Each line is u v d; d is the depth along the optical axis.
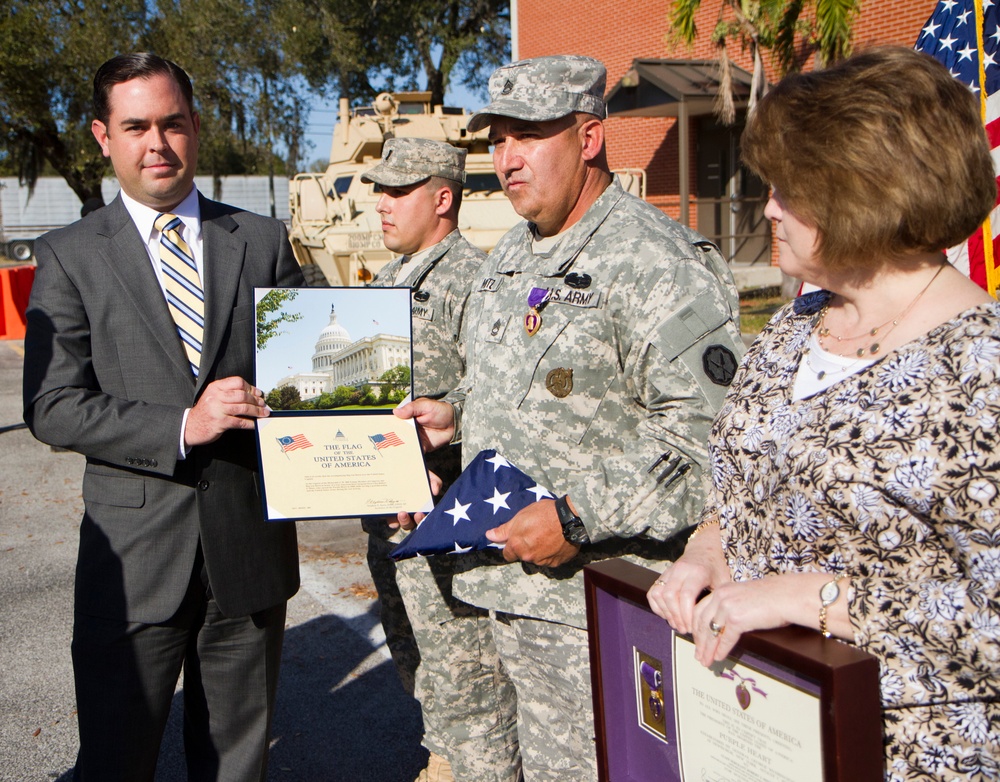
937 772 1.26
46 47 20.11
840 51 10.43
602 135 2.31
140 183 2.36
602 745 1.67
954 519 1.21
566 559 2.08
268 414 2.38
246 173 32.97
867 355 1.36
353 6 25.55
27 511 6.45
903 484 1.25
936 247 1.31
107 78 2.32
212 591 2.37
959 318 1.28
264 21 23.62
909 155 1.25
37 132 21.69
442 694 3.00
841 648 1.25
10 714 3.68
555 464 2.20
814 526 1.36
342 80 26.41
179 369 2.37
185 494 2.35
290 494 2.35
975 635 1.19
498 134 2.30
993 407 1.19
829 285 1.41
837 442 1.32
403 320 2.53
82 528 2.40
